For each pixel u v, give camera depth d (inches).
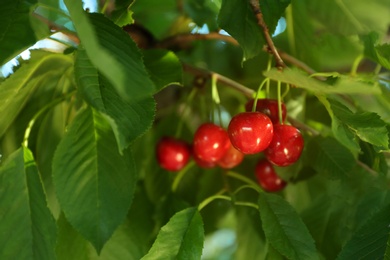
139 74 16.5
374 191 20.6
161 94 25.2
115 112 16.7
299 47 23.8
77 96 20.3
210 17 22.8
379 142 18.0
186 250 18.8
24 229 18.0
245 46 18.3
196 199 24.0
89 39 15.1
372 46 20.6
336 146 20.8
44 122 20.7
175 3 25.7
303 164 21.3
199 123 25.4
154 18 27.2
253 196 23.3
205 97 24.6
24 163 18.4
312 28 23.4
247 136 19.4
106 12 22.9
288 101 22.9
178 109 25.2
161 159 23.1
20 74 18.8
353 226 20.6
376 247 18.8
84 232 18.1
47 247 17.9
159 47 22.7
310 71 22.6
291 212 19.3
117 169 18.4
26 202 18.1
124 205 18.3
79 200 18.2
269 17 18.4
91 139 18.5
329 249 21.4
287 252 18.9
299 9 23.2
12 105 19.4
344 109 18.2
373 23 22.5
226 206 24.0
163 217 22.0
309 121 23.0
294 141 19.8
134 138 16.7
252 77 24.9
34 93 20.6
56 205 20.5
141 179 23.7
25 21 18.3
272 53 18.8
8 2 18.4
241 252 23.5
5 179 18.2
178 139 23.3
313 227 21.8
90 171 18.3
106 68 14.8
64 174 18.3
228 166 22.1
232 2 18.2
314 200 22.1
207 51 26.1
